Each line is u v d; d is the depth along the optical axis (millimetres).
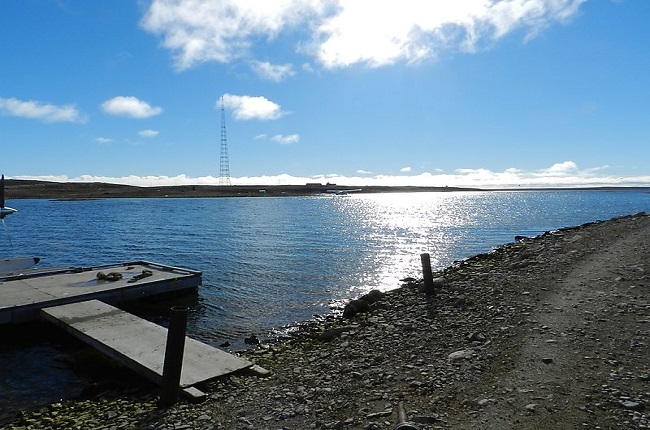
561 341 9180
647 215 41000
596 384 7102
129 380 10688
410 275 25469
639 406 6285
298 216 79375
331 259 31203
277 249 36281
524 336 9766
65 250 36094
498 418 6262
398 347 10508
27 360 12203
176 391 8523
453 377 8016
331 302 19453
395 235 46906
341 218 74125
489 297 13930
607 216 71250
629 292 12656
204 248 36969
